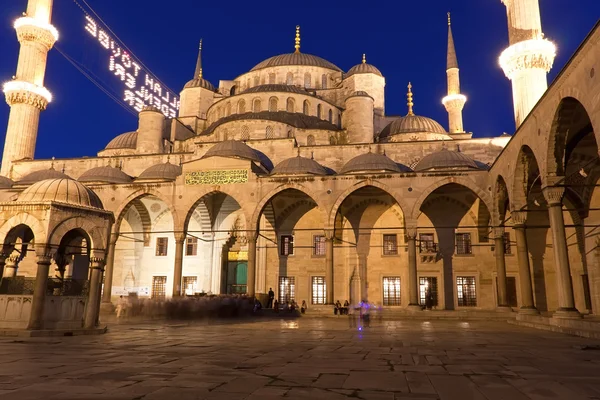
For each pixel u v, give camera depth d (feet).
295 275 131.85
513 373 28.07
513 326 77.77
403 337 53.78
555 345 45.06
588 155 84.89
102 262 55.77
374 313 106.42
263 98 157.48
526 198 88.43
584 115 68.13
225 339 49.57
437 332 62.34
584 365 31.55
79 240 76.23
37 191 53.52
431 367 30.22
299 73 190.08
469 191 125.29
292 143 139.23
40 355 34.35
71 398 20.27
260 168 125.29
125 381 24.38
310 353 37.40
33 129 157.69
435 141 135.13
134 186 122.21
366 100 150.51
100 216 56.03
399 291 126.82
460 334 58.95
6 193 128.67
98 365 29.81
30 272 129.59
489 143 132.26
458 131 168.86
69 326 52.44
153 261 142.51
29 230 63.36
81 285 54.70
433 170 113.80
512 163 89.40
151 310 98.63
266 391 22.22
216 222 142.41
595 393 22.45
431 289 125.39
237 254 140.56
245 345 43.37
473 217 126.31
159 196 120.78
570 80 58.13
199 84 186.39
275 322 85.30
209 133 152.76
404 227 121.70
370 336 54.95
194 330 62.85
